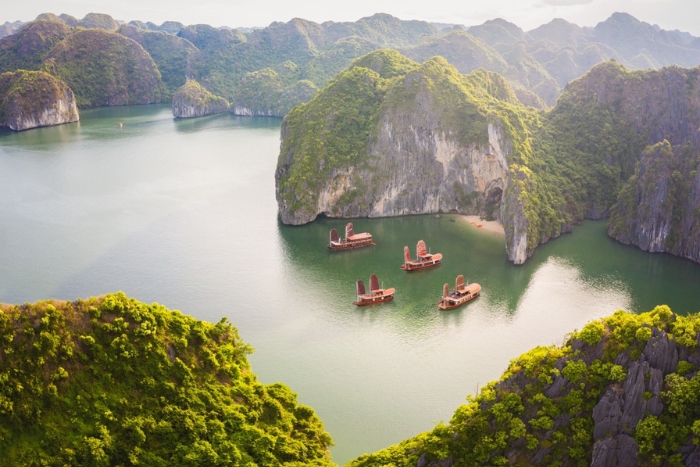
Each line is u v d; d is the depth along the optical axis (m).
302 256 167.38
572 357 74.12
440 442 72.50
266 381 108.44
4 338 74.00
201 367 84.38
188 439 75.75
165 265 160.25
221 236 183.38
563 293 144.25
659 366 69.38
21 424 70.81
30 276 152.75
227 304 138.12
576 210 195.38
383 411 100.56
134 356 79.69
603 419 69.19
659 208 168.75
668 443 66.25
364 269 158.75
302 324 129.38
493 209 198.25
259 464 75.75
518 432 70.44
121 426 74.44
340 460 89.25
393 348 119.88
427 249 172.50
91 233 185.12
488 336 124.56
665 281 151.12
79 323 79.62
